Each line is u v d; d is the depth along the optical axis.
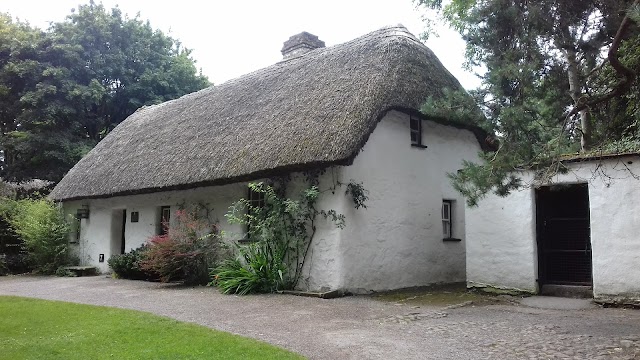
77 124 25.20
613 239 8.41
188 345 5.71
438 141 12.67
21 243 18.02
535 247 9.43
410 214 11.61
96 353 5.45
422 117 11.96
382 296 9.95
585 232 9.23
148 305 8.90
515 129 6.23
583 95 6.65
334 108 10.70
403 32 13.07
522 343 5.80
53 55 24.58
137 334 6.30
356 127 9.80
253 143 11.54
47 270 16.80
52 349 5.66
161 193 14.57
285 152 10.38
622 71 6.37
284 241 10.80
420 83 11.62
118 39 27.00
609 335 6.11
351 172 10.30
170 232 12.90
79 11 25.84
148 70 27.39
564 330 6.46
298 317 7.62
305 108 11.48
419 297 9.73
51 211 17.36
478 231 10.14
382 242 10.86
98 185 15.59
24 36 24.36
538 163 6.43
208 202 13.09
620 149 9.27
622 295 8.25
